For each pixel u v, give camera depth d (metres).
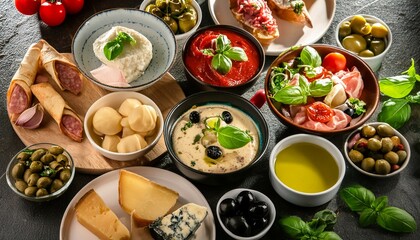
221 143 0.89
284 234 0.90
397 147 0.94
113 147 0.93
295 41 1.09
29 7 1.07
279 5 1.09
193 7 1.10
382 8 1.15
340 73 1.00
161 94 1.01
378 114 1.00
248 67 1.01
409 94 1.04
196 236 0.87
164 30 1.04
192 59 1.01
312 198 0.88
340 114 0.95
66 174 0.90
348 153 0.95
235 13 1.08
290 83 0.97
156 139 0.92
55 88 1.01
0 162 0.95
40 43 1.04
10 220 0.90
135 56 0.99
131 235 0.86
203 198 0.90
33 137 0.96
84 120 0.93
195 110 0.95
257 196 0.89
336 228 0.91
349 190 0.90
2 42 1.08
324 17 1.12
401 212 0.88
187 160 0.90
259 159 0.89
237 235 0.86
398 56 1.09
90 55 1.03
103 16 1.04
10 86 0.99
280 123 1.00
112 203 0.90
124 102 0.94
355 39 1.06
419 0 1.16
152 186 0.88
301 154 0.93
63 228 0.87
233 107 0.96
